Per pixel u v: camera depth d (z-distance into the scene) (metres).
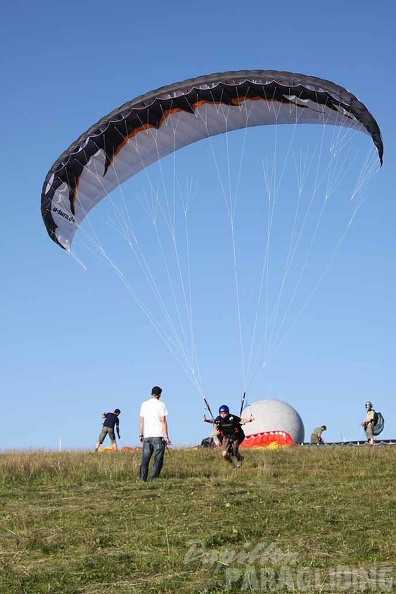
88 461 20.69
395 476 18.39
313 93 22.20
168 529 12.16
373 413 30.22
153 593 9.40
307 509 13.55
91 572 10.11
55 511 13.88
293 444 34.97
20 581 9.77
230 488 16.08
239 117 23.92
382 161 22.47
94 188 25.19
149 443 18.06
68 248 26.20
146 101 23.02
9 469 18.64
